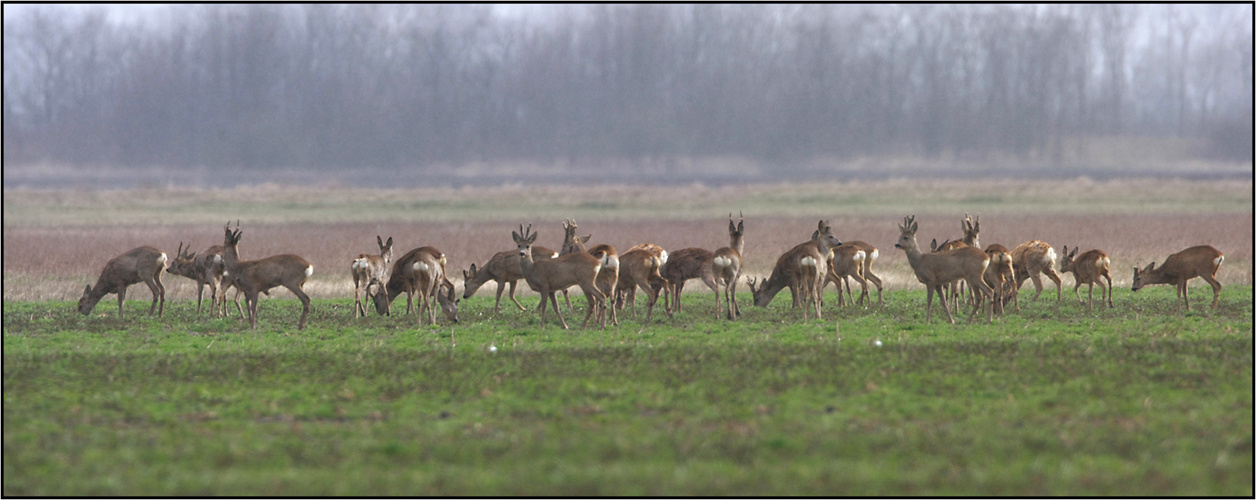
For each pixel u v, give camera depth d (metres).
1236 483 25.67
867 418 31.55
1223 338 44.09
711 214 155.00
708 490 25.56
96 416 32.47
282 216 152.62
